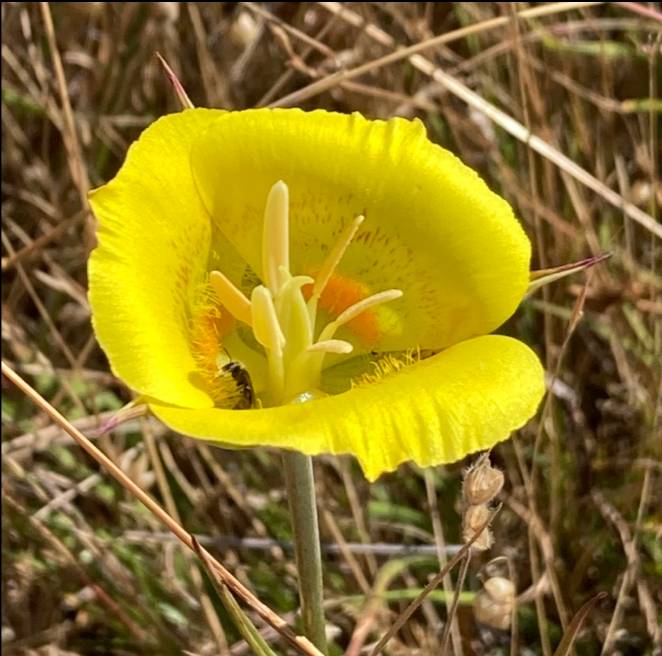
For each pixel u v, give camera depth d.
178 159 0.20
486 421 0.19
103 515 0.29
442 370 0.19
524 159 0.31
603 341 0.31
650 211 0.30
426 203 0.21
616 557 0.27
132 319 0.19
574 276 0.30
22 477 0.27
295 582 0.28
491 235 0.21
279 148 0.21
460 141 0.31
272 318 0.20
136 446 0.29
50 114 0.29
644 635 0.27
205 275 0.21
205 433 0.18
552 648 0.27
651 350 0.29
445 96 0.31
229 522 0.28
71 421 0.28
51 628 0.27
